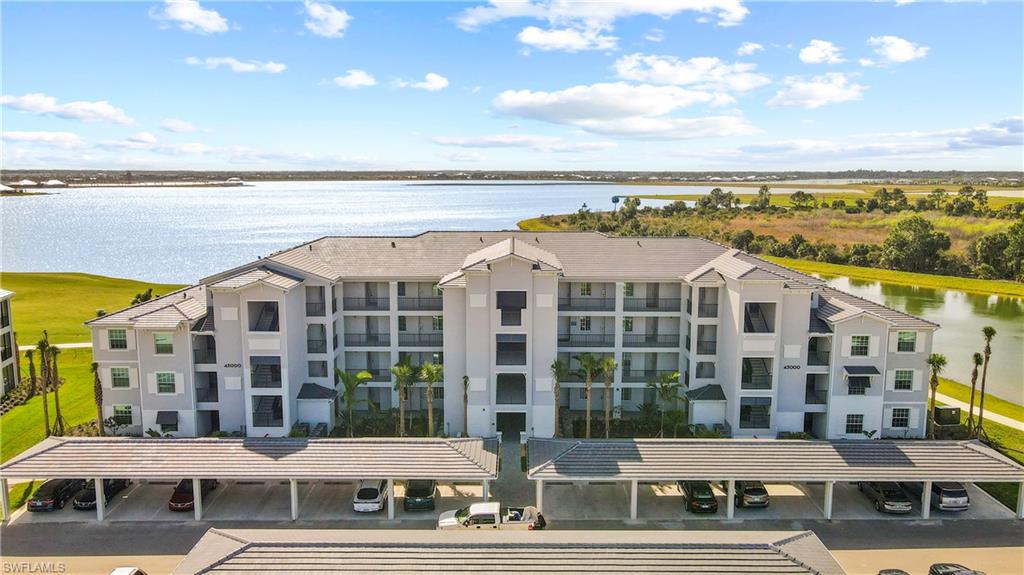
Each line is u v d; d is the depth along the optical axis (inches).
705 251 2277.3
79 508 1567.4
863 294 4569.4
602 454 1579.7
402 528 1513.3
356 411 2201.0
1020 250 4768.7
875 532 1499.8
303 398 1983.3
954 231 6220.5
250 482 1722.4
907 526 1523.1
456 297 2012.8
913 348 1957.4
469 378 2003.0
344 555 1148.5
